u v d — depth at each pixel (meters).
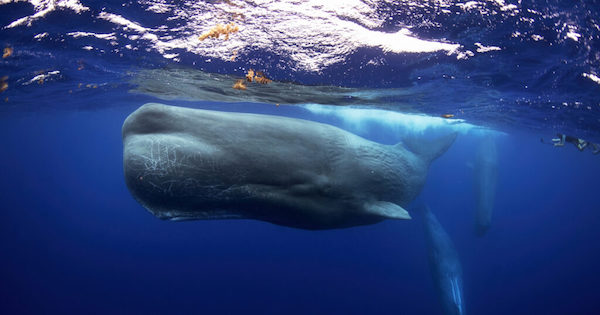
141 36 7.36
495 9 5.44
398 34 6.36
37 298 24.84
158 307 23.62
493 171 14.95
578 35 5.90
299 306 23.34
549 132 18.69
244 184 3.34
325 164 4.25
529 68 7.64
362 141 5.42
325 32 6.49
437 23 5.88
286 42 6.96
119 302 24.30
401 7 5.59
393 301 23.14
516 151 43.22
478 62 7.45
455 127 20.28
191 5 6.08
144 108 3.21
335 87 9.91
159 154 2.93
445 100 11.88
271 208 3.65
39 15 6.71
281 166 3.62
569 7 5.20
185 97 15.83
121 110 26.17
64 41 7.99
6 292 25.62
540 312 22.70
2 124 34.44
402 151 6.89
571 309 23.05
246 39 7.04
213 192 3.13
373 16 5.85
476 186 14.91
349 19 5.99
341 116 19.33
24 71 11.52
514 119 15.30
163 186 2.90
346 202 4.54
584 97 9.51
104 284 26.95
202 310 23.23
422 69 7.97
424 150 8.30
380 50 7.00
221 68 8.59
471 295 24.98
